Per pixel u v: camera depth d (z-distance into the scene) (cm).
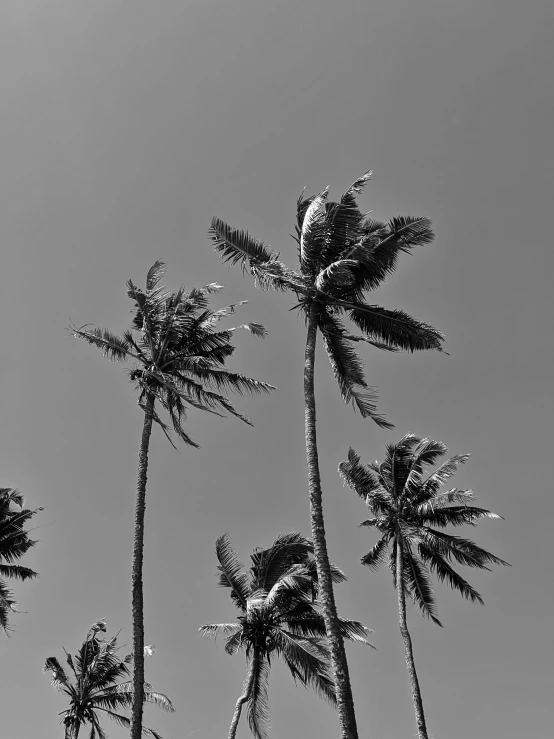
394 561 3362
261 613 2881
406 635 3016
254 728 2694
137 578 2066
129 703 3697
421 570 3381
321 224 2006
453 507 3294
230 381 2559
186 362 2525
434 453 3422
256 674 2802
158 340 2538
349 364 2191
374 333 2161
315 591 2775
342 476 3541
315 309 2059
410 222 2058
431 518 3316
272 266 2022
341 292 2112
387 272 2114
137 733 1822
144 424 2392
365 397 2184
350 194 2047
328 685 2556
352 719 1425
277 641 2788
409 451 3469
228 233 2150
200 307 2656
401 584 3150
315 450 1802
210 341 2645
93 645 3859
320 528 1688
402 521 3322
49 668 3794
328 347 2216
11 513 3638
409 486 3378
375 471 3634
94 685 3706
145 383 2444
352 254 2017
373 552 3422
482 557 3216
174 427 2523
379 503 3381
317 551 1655
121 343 2536
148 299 2580
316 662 2612
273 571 2914
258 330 2630
